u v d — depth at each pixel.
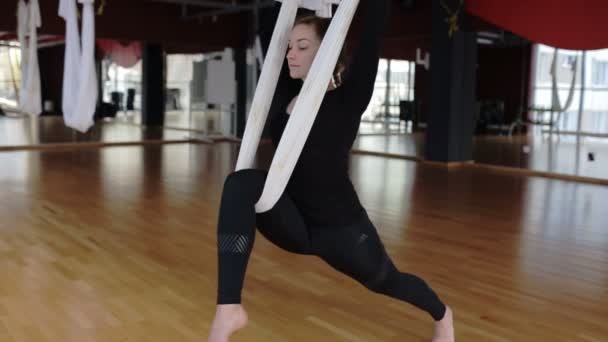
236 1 11.52
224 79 11.33
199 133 12.68
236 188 1.67
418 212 5.20
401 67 14.34
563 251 3.96
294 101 1.83
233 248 1.61
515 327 2.62
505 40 13.43
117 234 4.16
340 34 1.58
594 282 3.30
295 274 3.32
